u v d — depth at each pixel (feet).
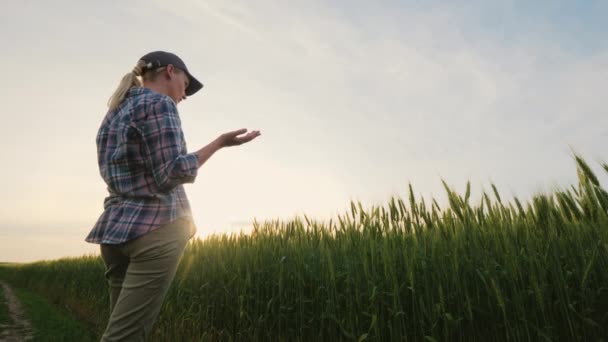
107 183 6.01
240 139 6.65
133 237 5.62
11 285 87.40
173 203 6.12
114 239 5.65
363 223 10.94
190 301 15.31
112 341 5.60
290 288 11.19
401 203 10.12
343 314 9.35
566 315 6.42
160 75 7.04
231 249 15.37
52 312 34.42
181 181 5.76
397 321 7.88
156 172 5.64
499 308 6.97
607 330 6.19
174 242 5.97
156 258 5.75
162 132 5.72
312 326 10.02
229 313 13.00
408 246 9.00
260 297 12.00
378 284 8.61
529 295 6.81
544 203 7.63
